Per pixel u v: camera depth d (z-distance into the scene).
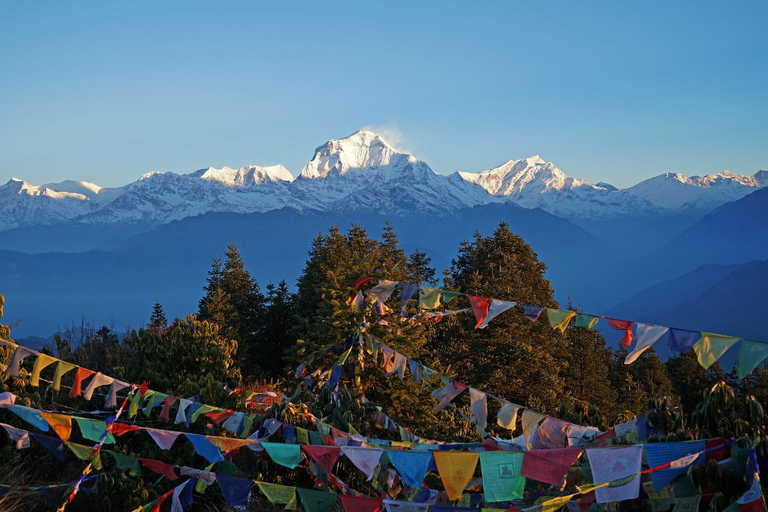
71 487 8.65
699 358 7.92
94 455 8.72
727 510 6.45
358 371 15.77
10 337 12.04
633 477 6.78
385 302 18.38
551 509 6.72
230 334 43.88
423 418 16.25
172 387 12.64
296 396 12.44
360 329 15.99
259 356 50.41
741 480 6.79
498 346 36.78
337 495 7.62
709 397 7.70
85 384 12.57
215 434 11.27
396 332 16.88
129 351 14.55
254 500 9.48
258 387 19.08
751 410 7.17
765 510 6.21
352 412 11.95
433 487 9.69
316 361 16.73
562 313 9.59
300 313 44.88
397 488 9.42
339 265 19.59
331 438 9.52
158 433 8.42
